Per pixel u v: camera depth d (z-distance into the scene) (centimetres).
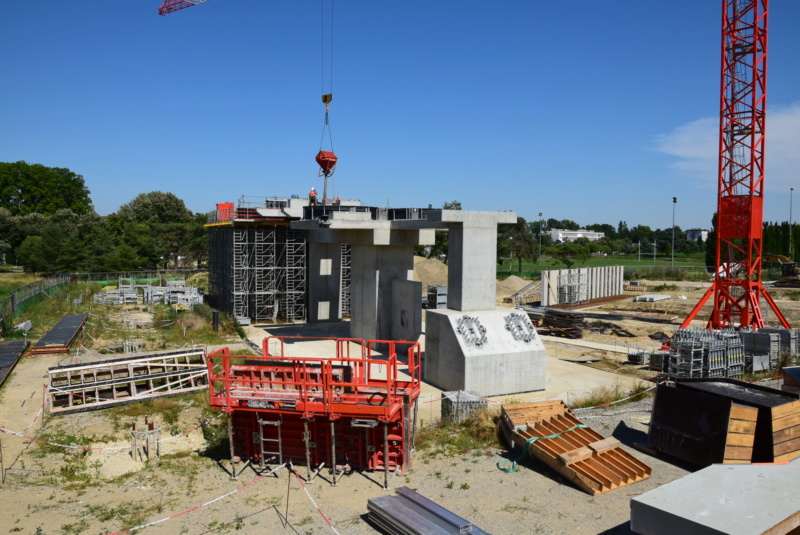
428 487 1338
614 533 1122
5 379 2358
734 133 3253
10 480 1419
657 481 1359
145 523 1177
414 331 2962
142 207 11425
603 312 4847
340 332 3800
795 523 816
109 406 2073
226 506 1254
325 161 3566
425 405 2122
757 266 3350
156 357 2259
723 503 848
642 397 2091
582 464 1379
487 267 2470
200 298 4869
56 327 3403
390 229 3123
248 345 3262
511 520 1175
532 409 1670
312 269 4225
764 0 3133
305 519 1191
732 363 2442
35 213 9588
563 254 8450
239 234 4172
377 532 1141
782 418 1362
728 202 3275
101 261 7450
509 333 2358
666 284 6812
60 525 1172
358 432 1441
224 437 1689
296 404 1391
